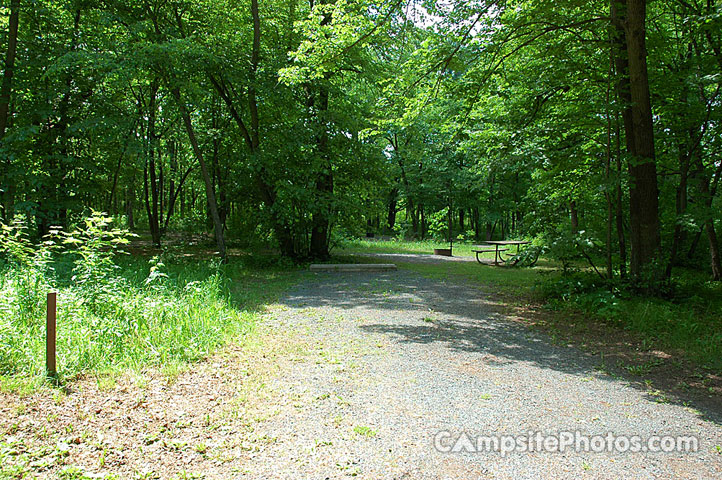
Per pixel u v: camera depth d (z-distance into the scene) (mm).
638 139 8383
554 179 11375
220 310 6590
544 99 10312
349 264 14258
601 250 9688
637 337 6344
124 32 13898
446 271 13781
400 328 6668
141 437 3250
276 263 14477
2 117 13031
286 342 5773
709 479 2861
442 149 30797
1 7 12984
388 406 3900
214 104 16719
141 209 38625
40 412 3547
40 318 5195
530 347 5875
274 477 2779
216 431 3381
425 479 2789
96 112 14047
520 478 2824
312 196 14336
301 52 9867
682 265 13867
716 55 8984
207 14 14844
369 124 15602
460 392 4270
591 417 3787
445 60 9344
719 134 9883
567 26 8812
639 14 8102
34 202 12922
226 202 16375
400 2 9039
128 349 4891
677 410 3973
